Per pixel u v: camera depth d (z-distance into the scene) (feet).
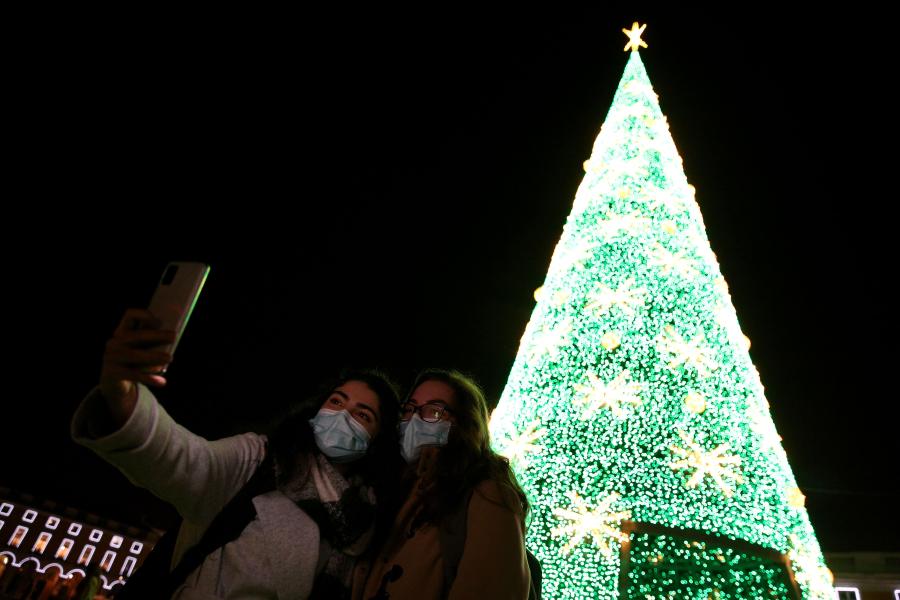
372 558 7.12
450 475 7.30
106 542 143.13
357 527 7.04
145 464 5.77
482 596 5.95
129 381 5.48
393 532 7.19
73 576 136.46
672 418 28.25
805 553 27.02
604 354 28.76
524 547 6.83
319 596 6.54
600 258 30.27
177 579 6.06
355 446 7.65
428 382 8.86
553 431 28.86
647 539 32.22
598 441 28.22
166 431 5.96
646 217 30.22
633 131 32.63
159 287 5.93
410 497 7.49
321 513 6.89
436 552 6.55
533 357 30.35
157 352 5.36
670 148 33.04
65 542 139.85
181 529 6.79
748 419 28.50
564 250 32.14
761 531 27.63
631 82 34.27
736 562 32.37
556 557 27.45
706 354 28.25
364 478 7.95
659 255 29.27
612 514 27.94
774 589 31.48
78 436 5.57
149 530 147.95
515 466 27.53
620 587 27.61
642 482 28.04
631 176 31.17
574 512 26.86
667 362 28.73
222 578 6.09
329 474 7.48
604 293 28.60
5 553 133.49
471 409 8.50
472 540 6.48
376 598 6.29
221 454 6.86
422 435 8.00
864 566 75.87
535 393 29.19
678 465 26.96
